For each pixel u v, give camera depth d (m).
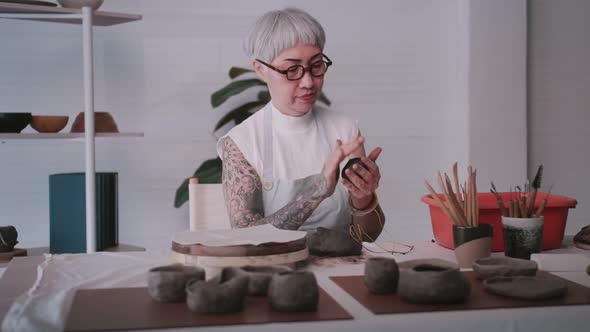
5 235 3.24
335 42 4.32
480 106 4.27
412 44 4.40
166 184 4.20
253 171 2.13
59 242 3.44
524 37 4.28
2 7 3.20
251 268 1.32
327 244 1.70
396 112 4.41
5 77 3.98
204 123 4.21
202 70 4.20
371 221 1.94
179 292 1.23
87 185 3.38
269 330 1.10
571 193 4.59
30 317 1.16
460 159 4.36
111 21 3.52
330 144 2.23
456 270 1.23
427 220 4.48
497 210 1.85
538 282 1.33
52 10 3.28
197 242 1.45
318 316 1.14
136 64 4.12
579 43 4.54
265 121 2.22
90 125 3.36
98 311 1.18
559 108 4.54
